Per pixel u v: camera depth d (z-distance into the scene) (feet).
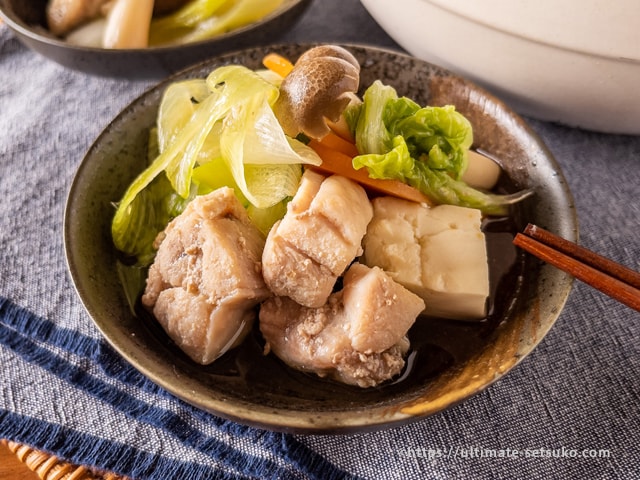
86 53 0.77
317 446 0.55
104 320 0.53
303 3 0.85
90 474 0.55
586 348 0.62
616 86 0.65
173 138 0.63
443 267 0.59
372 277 0.54
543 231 0.58
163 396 0.58
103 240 0.62
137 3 0.83
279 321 0.57
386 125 0.64
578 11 0.58
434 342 0.59
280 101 0.58
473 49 0.68
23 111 0.87
